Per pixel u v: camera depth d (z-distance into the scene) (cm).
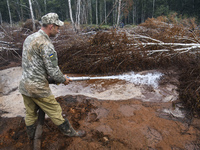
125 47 525
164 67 521
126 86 412
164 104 323
